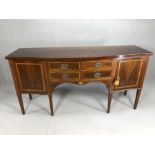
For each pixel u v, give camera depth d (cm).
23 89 166
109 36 229
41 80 159
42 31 222
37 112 189
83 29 222
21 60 148
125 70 160
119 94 223
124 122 171
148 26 224
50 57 146
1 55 236
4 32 220
